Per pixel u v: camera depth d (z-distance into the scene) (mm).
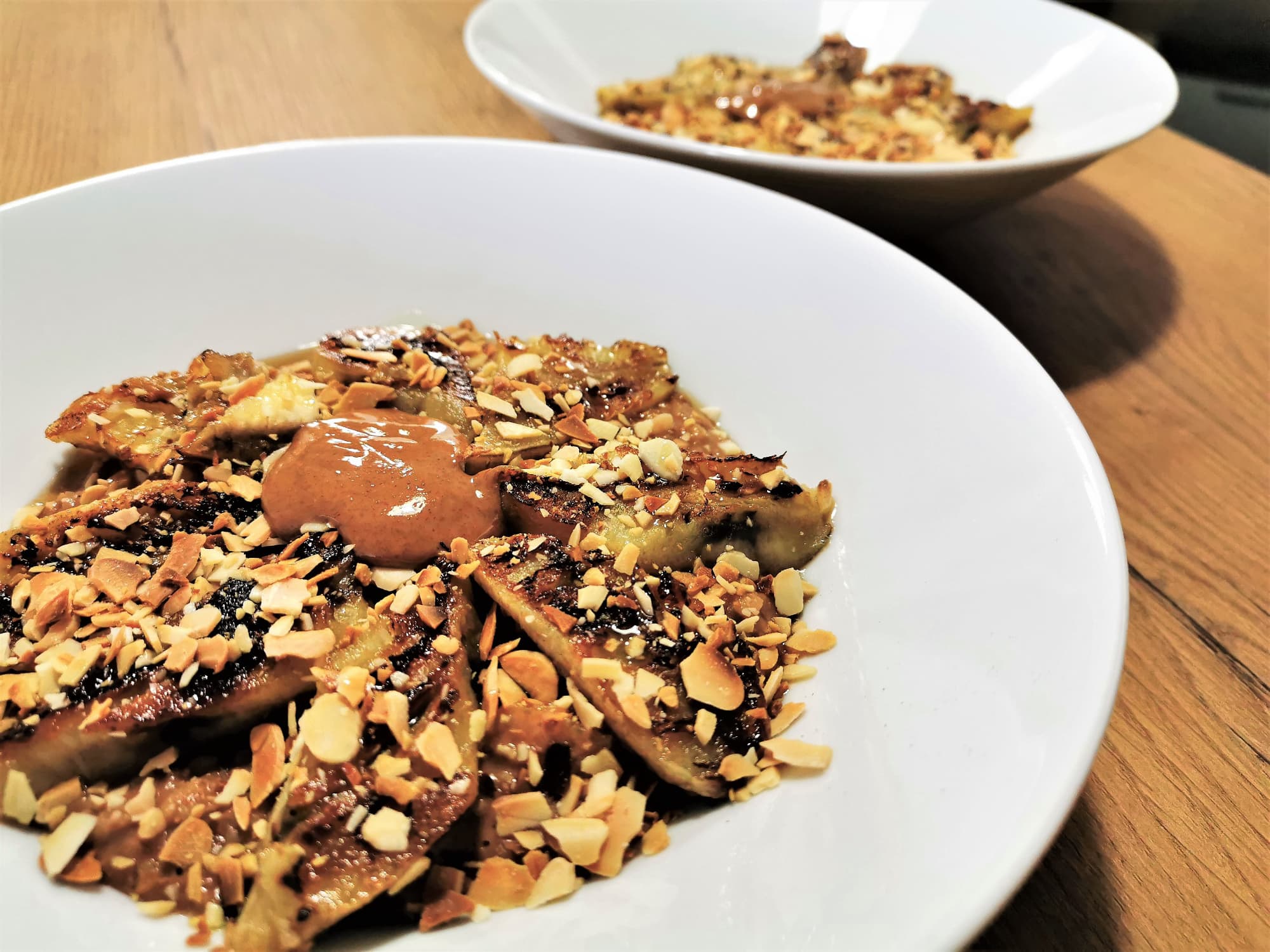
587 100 327
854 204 244
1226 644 171
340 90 319
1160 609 177
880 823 118
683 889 123
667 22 344
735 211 204
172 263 198
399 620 145
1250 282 271
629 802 134
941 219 254
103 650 139
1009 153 309
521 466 171
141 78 310
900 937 99
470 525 158
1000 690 124
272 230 205
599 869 129
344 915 123
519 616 146
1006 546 140
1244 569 186
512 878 128
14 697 134
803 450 181
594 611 147
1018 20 327
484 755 138
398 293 212
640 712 137
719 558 163
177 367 195
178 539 154
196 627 141
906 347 176
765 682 146
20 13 342
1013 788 110
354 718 133
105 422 173
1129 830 143
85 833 131
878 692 139
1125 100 289
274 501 158
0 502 170
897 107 324
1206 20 384
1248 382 235
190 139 280
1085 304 259
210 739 142
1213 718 159
